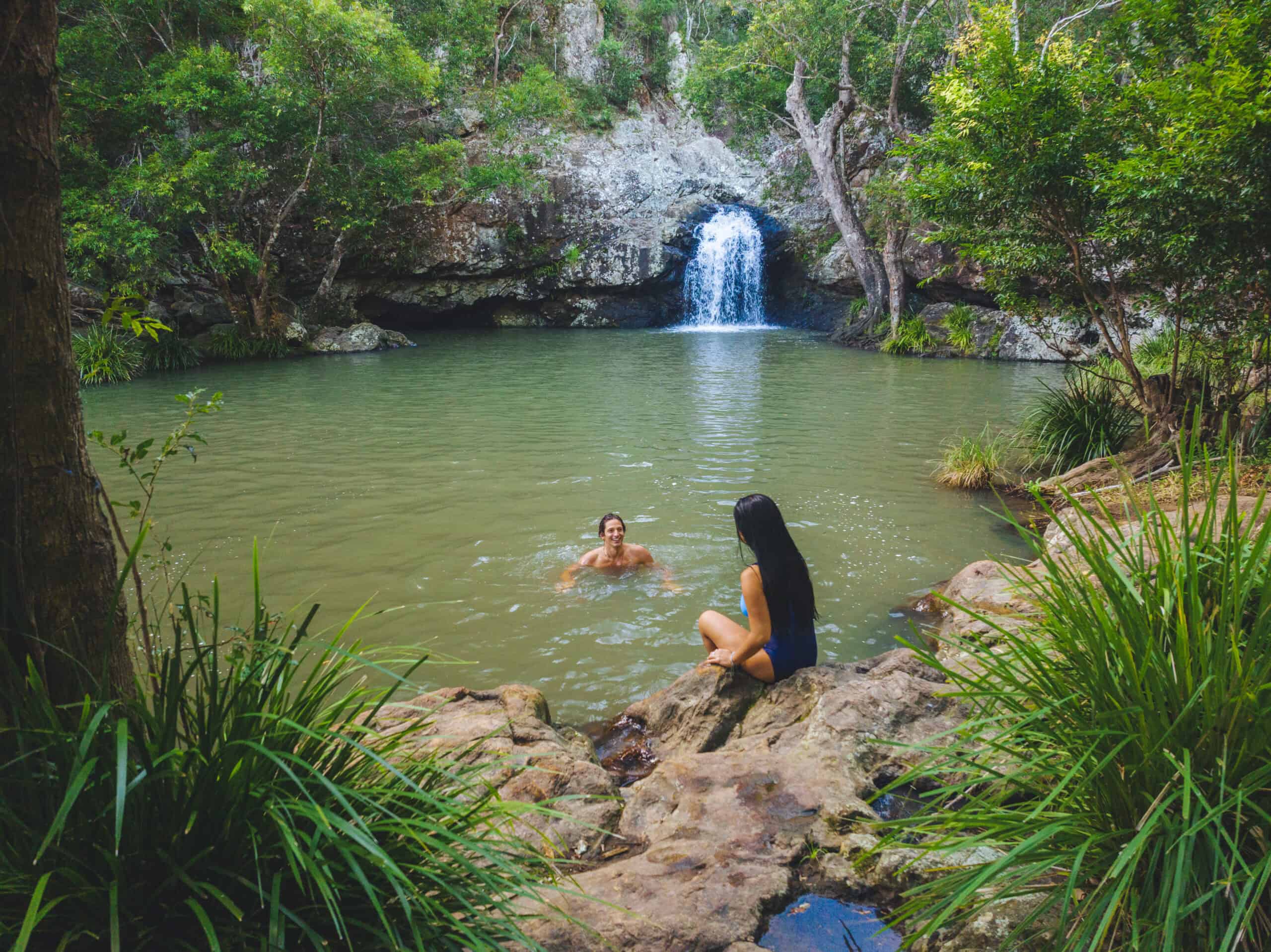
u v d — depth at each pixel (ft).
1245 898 4.91
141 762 5.56
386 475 27.78
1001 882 6.75
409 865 5.72
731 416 38.81
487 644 15.53
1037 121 22.58
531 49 101.24
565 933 6.78
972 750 8.24
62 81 57.11
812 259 89.30
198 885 5.15
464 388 47.85
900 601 17.42
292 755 5.36
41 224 5.79
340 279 81.82
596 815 8.91
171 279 62.39
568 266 88.12
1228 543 6.58
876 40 67.46
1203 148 18.42
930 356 64.54
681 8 113.80
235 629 6.46
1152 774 5.86
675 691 12.31
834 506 24.18
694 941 6.82
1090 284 24.81
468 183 73.67
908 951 6.79
